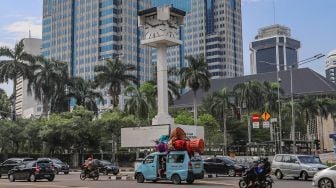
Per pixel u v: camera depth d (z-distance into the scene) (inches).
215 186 1012.5
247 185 864.3
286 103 3636.8
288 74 5032.0
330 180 873.5
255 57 7332.7
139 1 6894.7
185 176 1093.8
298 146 3070.9
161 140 1316.4
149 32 2036.2
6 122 2687.0
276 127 3287.4
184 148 1131.9
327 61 7785.4
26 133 2628.0
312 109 3742.6
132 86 3085.6
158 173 1157.1
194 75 2876.5
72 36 7047.2
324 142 4672.7
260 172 858.1
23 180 1323.8
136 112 2977.4
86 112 2709.2
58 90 3368.6
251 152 2977.4
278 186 1017.5
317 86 4749.0
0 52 3097.9
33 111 6338.6
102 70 3221.0
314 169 1224.2
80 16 6978.4
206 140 3393.2
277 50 7052.2
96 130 2593.5
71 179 1450.5
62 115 2726.4
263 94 3521.2
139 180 1204.5
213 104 3528.5
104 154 3041.3
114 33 6540.4
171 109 4212.6
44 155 2819.9
